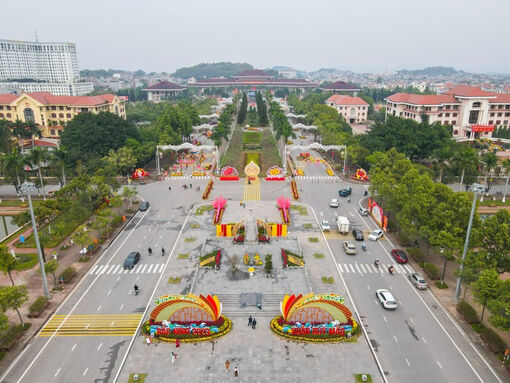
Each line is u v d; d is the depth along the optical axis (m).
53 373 50.66
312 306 58.44
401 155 113.94
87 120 153.75
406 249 85.62
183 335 56.75
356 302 66.44
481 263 61.16
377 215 101.00
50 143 177.62
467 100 198.00
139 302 66.44
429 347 55.72
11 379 49.72
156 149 150.00
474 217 70.19
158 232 95.12
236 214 105.69
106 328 59.66
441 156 122.69
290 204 114.44
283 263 78.69
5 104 196.00
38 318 61.91
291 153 180.62
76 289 70.38
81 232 79.88
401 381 49.41
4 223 103.94
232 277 73.62
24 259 80.81
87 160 140.25
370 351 54.72
